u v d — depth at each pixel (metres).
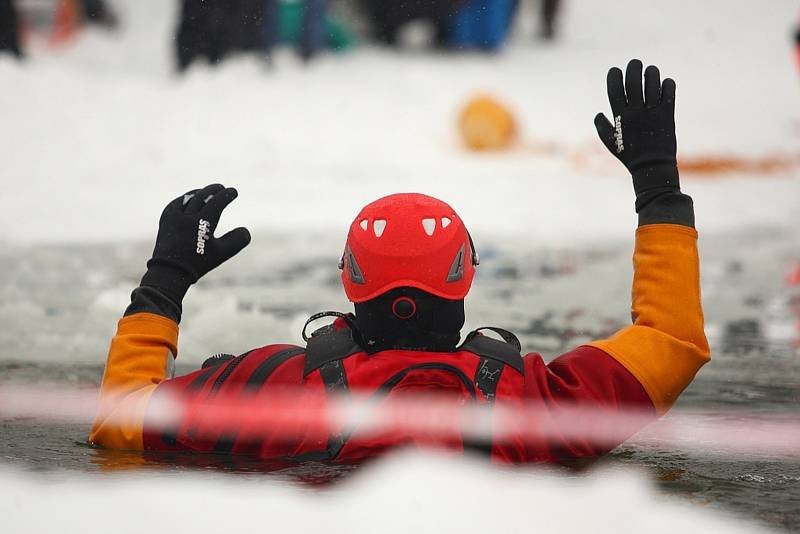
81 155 28.06
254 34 38.97
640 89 7.26
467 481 5.77
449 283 6.66
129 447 6.99
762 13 62.41
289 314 13.27
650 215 7.12
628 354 6.88
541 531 5.15
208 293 14.51
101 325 12.74
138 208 22.86
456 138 35.09
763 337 12.63
